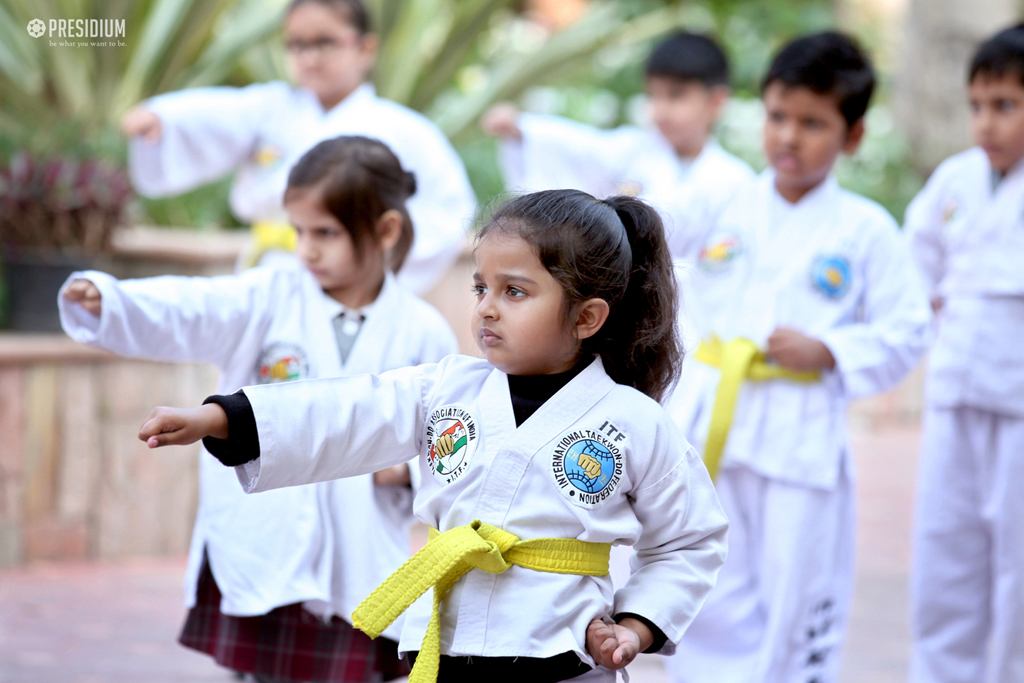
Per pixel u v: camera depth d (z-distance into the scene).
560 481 3.54
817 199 6.07
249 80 14.11
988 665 6.48
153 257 9.64
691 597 3.65
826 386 5.84
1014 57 6.06
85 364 8.80
